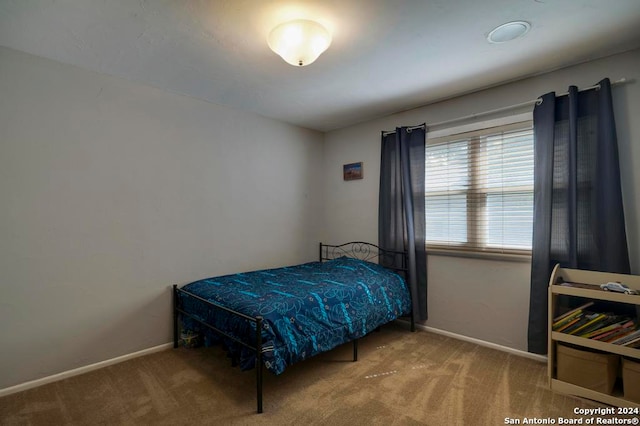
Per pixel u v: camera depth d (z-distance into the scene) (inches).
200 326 100.6
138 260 105.0
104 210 98.3
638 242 84.5
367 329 102.2
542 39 80.0
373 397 81.0
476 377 90.7
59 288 90.3
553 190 96.3
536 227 98.1
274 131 146.2
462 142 121.7
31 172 86.1
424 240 126.1
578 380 80.7
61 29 74.4
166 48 83.4
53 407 76.8
